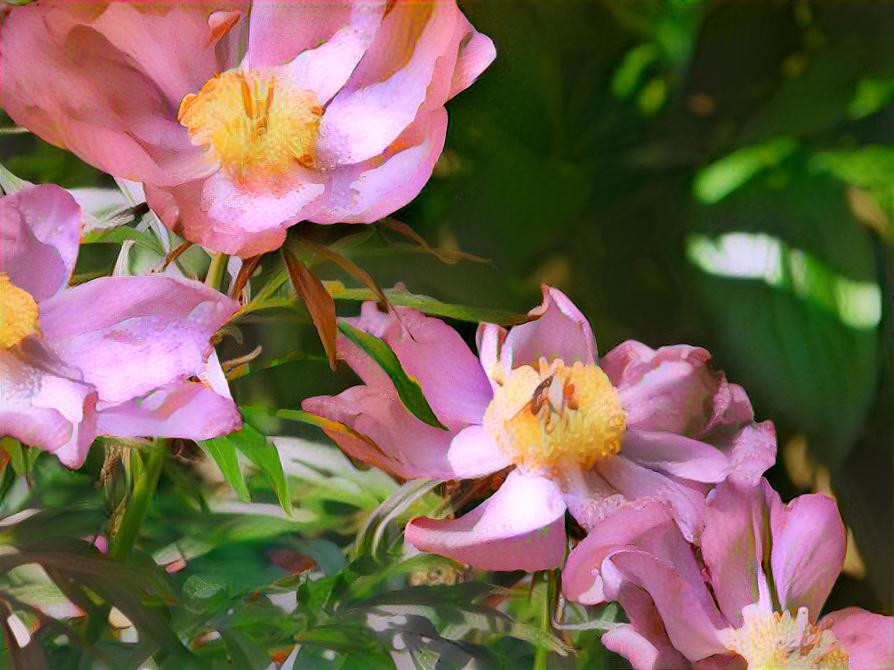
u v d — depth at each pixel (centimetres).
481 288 65
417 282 64
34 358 59
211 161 60
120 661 59
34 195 60
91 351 59
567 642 62
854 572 65
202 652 60
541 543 62
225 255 61
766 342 65
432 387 63
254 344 63
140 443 61
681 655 62
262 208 60
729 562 63
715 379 64
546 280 65
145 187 59
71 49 59
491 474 63
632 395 64
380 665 60
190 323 60
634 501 63
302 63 60
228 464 60
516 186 65
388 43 60
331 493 62
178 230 59
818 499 64
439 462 63
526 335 64
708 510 63
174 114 60
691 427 64
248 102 60
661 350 64
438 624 61
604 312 65
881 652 64
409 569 62
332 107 60
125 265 61
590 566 62
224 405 60
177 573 61
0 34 59
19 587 60
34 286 60
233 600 61
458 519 62
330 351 59
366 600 61
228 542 62
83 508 61
